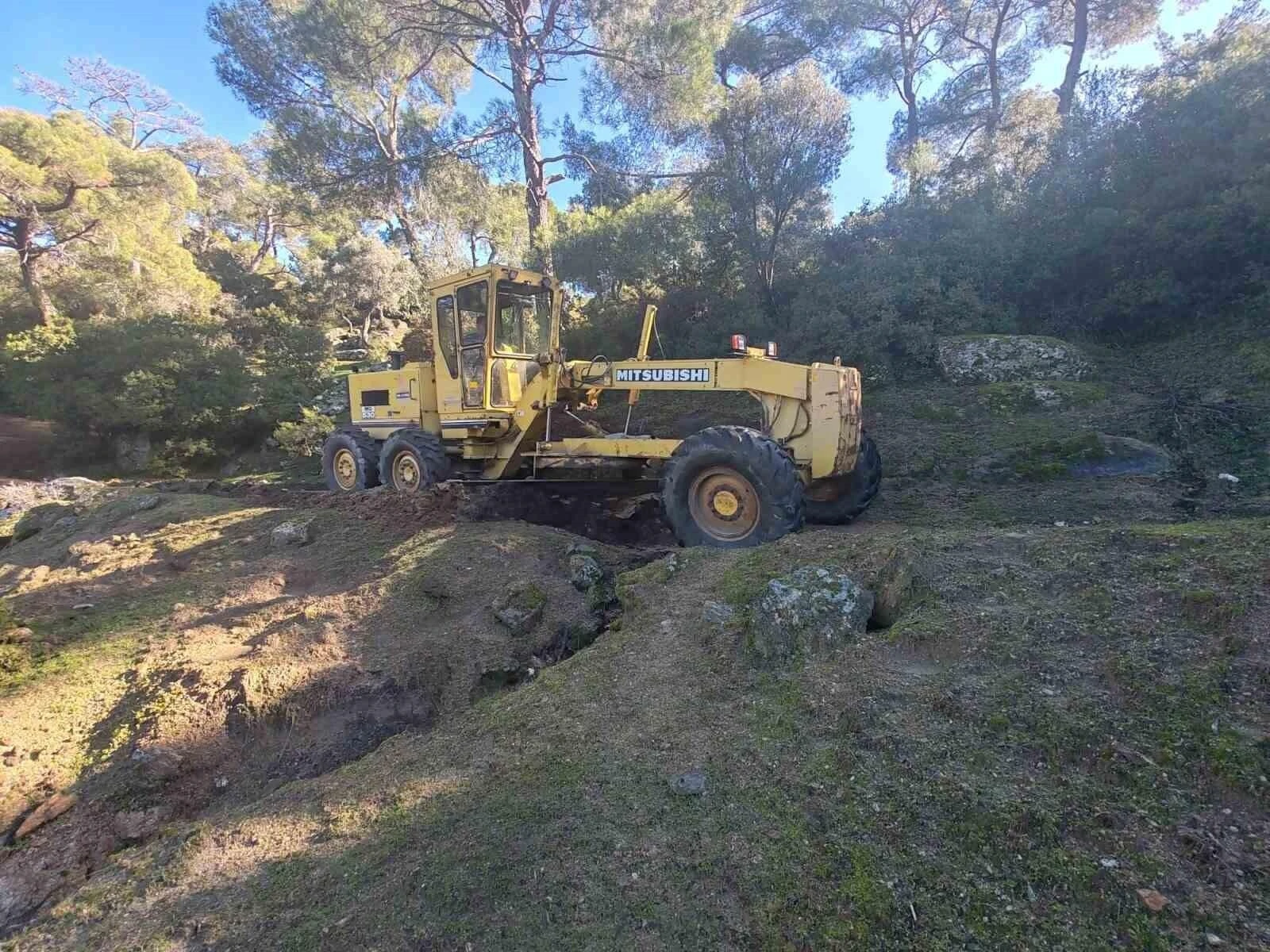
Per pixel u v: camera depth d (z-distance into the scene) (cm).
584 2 1616
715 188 1422
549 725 306
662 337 1366
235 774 353
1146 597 280
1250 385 800
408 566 512
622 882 212
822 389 524
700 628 365
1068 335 1117
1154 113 1230
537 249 1480
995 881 192
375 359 2380
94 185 2203
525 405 681
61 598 531
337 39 1684
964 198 1336
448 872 223
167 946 213
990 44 2159
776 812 231
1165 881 180
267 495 814
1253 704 220
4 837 309
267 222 3644
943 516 621
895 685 276
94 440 1551
